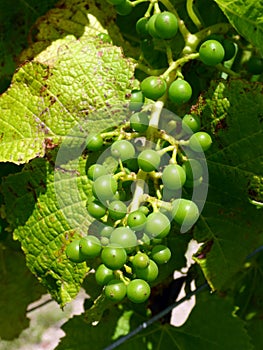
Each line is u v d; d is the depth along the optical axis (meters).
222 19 0.46
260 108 0.41
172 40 0.46
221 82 0.41
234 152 0.42
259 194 0.43
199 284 0.54
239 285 0.60
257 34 0.41
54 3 0.51
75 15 0.46
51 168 0.43
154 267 0.36
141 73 0.46
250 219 0.46
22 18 0.51
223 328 0.56
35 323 1.13
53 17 0.46
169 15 0.40
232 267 0.46
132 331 0.55
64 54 0.42
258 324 0.60
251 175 0.42
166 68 0.45
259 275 0.60
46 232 0.43
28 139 0.42
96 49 0.42
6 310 0.62
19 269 0.61
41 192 0.44
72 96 0.42
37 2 0.51
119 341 0.55
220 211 0.46
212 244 0.46
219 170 0.44
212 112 0.42
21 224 0.45
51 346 1.11
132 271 0.37
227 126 0.42
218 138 0.42
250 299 0.60
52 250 0.43
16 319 0.62
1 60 0.51
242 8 0.40
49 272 0.44
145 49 0.46
